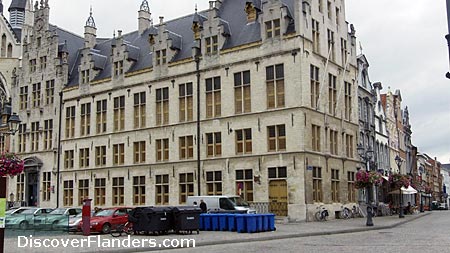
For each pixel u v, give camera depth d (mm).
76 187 51750
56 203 53125
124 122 48562
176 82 45000
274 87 39094
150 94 46781
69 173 52625
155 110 46281
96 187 50094
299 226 31688
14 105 59188
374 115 56312
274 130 38875
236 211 32062
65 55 55250
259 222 26906
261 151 39062
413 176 80438
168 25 51125
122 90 49062
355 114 46562
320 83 40750
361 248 18562
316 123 39375
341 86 44438
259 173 38938
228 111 41312
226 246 20516
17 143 58031
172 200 43875
